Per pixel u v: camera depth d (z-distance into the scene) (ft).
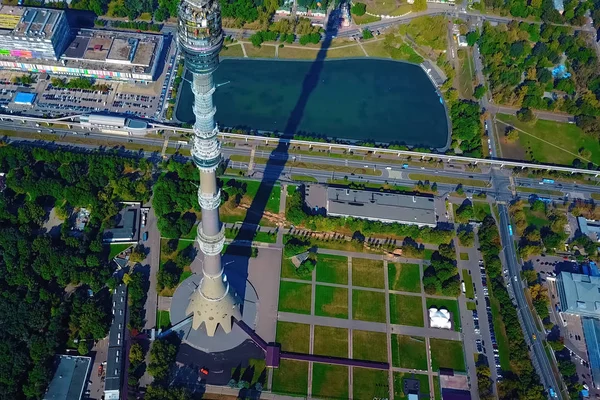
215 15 523.29
